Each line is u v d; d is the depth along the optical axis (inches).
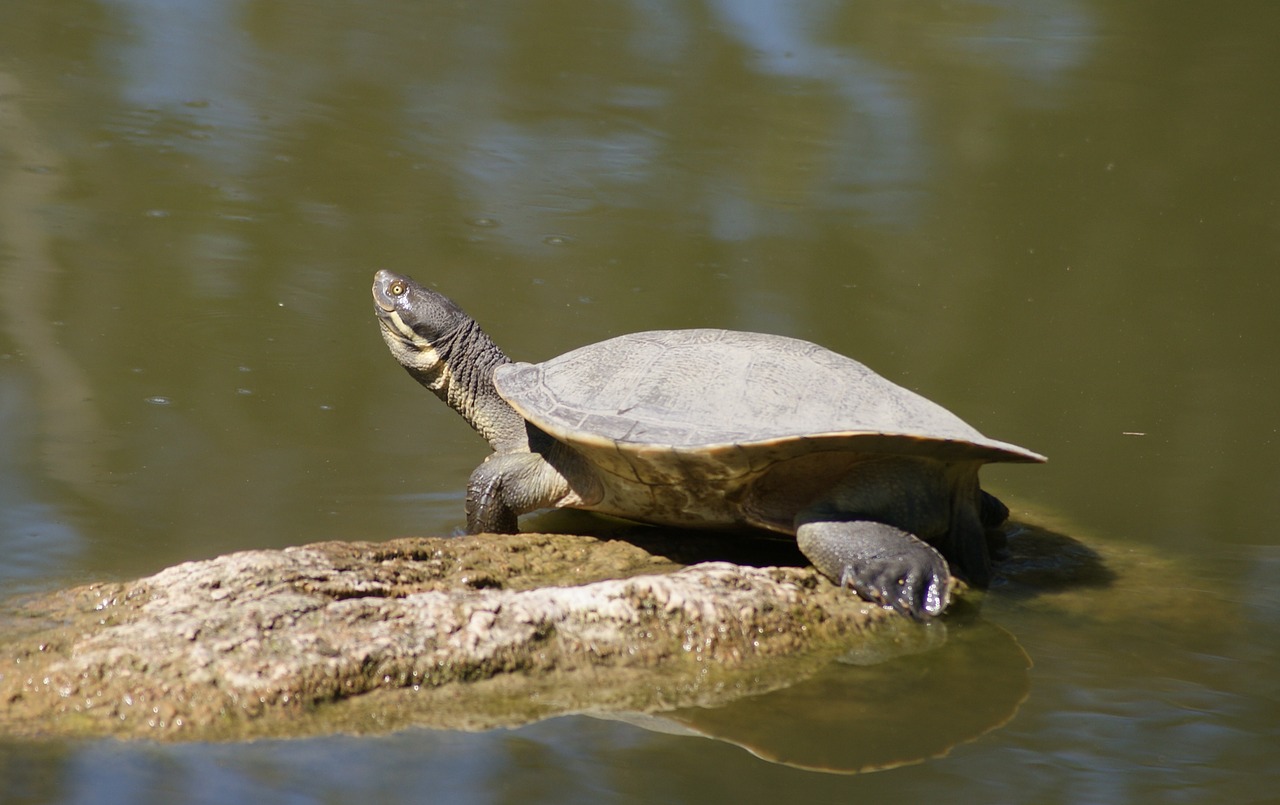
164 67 1654.8
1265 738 521.0
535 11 1971.0
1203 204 1412.4
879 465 625.6
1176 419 956.6
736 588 591.2
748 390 617.3
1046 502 810.8
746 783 487.5
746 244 1272.1
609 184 1395.2
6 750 480.1
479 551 639.8
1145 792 482.9
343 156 1428.4
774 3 2007.9
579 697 538.3
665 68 1745.8
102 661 510.9
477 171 1411.2
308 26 1844.2
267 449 856.9
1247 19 1978.3
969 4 2038.6
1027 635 607.2
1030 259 1278.3
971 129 1589.6
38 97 1518.2
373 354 1037.8
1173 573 690.2
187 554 690.8
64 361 973.2
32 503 752.3
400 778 477.7
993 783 490.0
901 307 1157.7
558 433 628.7
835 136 1553.9
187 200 1291.8
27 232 1194.6
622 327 1083.3
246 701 501.0
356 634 533.6
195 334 1040.2
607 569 637.3
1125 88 1720.0
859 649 585.3
